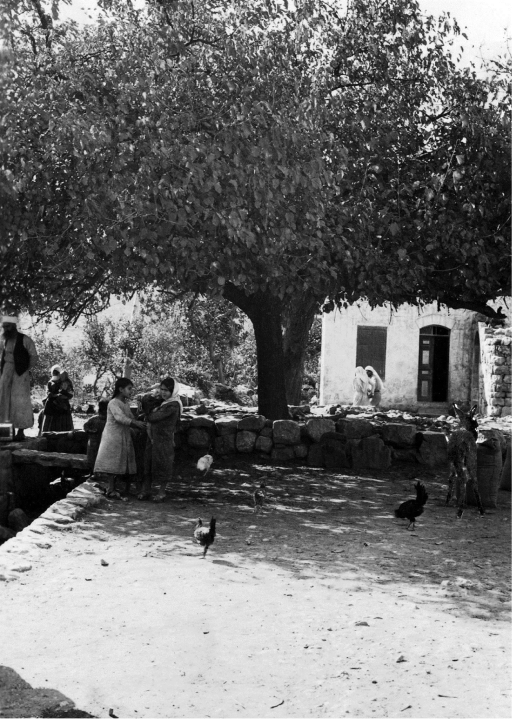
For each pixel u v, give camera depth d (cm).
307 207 1134
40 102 974
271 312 1578
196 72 1124
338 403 2973
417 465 1423
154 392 1160
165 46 1070
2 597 682
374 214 1266
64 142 941
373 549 877
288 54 1194
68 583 725
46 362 3119
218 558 824
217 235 1112
